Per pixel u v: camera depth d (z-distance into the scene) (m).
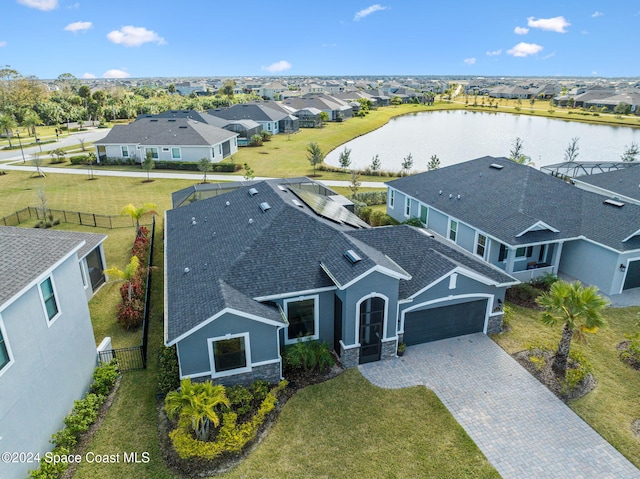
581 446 14.37
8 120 70.31
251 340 16.12
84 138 84.81
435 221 31.83
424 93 173.50
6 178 51.94
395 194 37.50
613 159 67.62
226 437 14.07
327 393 16.61
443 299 19.20
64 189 47.38
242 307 15.79
